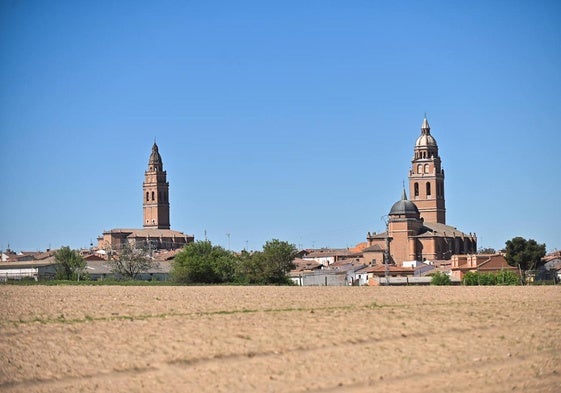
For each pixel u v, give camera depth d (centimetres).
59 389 6438
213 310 10412
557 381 6688
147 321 9262
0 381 6644
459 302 11525
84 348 7712
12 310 10525
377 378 6719
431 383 6594
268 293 13975
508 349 7750
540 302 11475
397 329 8669
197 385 6506
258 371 6881
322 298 12462
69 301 12031
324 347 7738
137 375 6806
